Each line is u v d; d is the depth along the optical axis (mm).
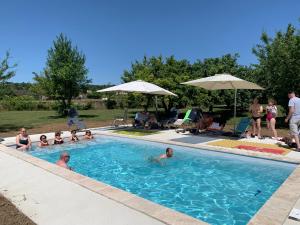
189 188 7016
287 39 16609
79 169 9000
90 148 11836
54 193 5164
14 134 14234
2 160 7805
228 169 8383
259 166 8531
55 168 6844
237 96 25688
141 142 12328
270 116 12000
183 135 13188
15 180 5996
